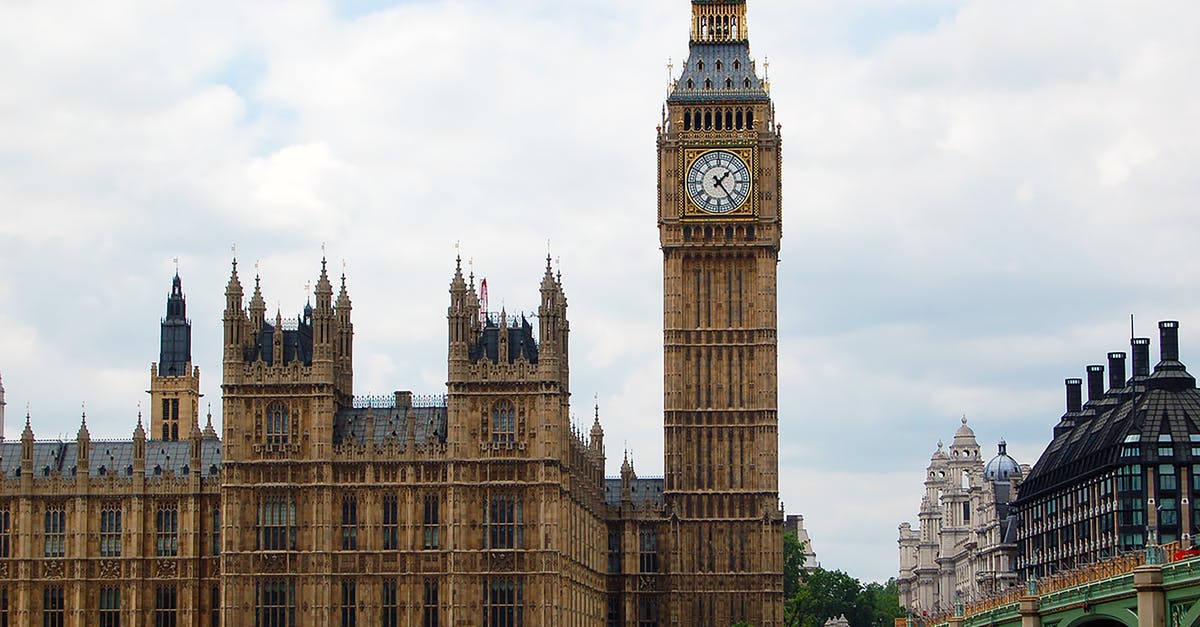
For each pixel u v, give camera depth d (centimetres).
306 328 19750
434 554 19050
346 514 19200
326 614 19000
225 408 19300
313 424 19250
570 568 19762
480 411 19175
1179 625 12169
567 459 19575
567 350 19900
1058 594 14238
